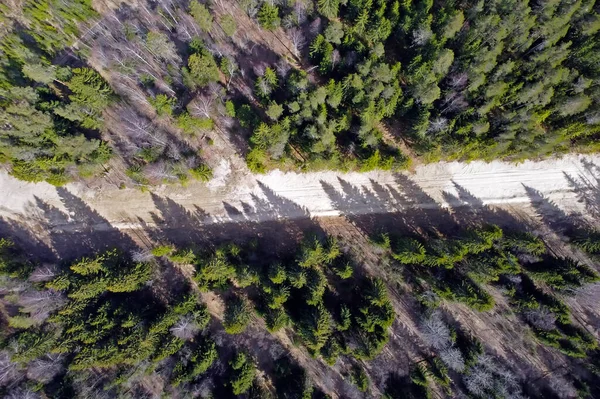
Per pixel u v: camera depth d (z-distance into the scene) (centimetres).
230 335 5997
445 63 5181
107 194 6200
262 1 5791
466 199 5997
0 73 5688
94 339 5512
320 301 5466
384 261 5906
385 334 5378
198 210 6144
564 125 5491
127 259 6053
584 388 5662
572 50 5272
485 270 5306
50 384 5731
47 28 5875
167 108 5747
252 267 5669
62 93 5959
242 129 6009
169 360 5694
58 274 5669
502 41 5334
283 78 5797
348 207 6053
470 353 5631
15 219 6241
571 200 5950
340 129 5578
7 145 5484
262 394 5734
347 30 5778
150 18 6069
